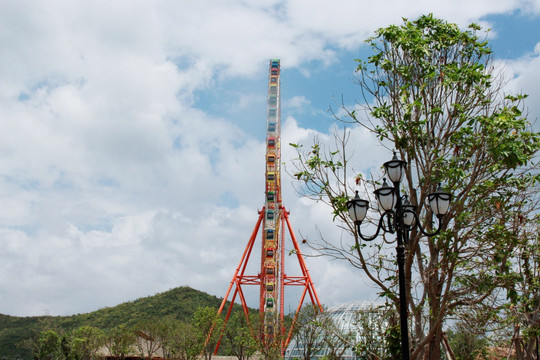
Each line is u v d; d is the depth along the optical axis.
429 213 23.27
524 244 25.08
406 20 25.77
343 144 23.66
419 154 23.95
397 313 27.91
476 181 22.25
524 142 22.80
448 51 25.69
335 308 69.94
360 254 22.86
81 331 96.06
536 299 26.05
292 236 110.50
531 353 26.25
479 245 22.58
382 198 18.12
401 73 24.38
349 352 61.50
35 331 157.12
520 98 24.11
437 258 23.69
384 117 24.56
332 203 23.16
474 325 23.23
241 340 83.12
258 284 106.12
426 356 22.88
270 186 110.44
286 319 71.88
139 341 95.12
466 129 22.89
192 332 89.44
